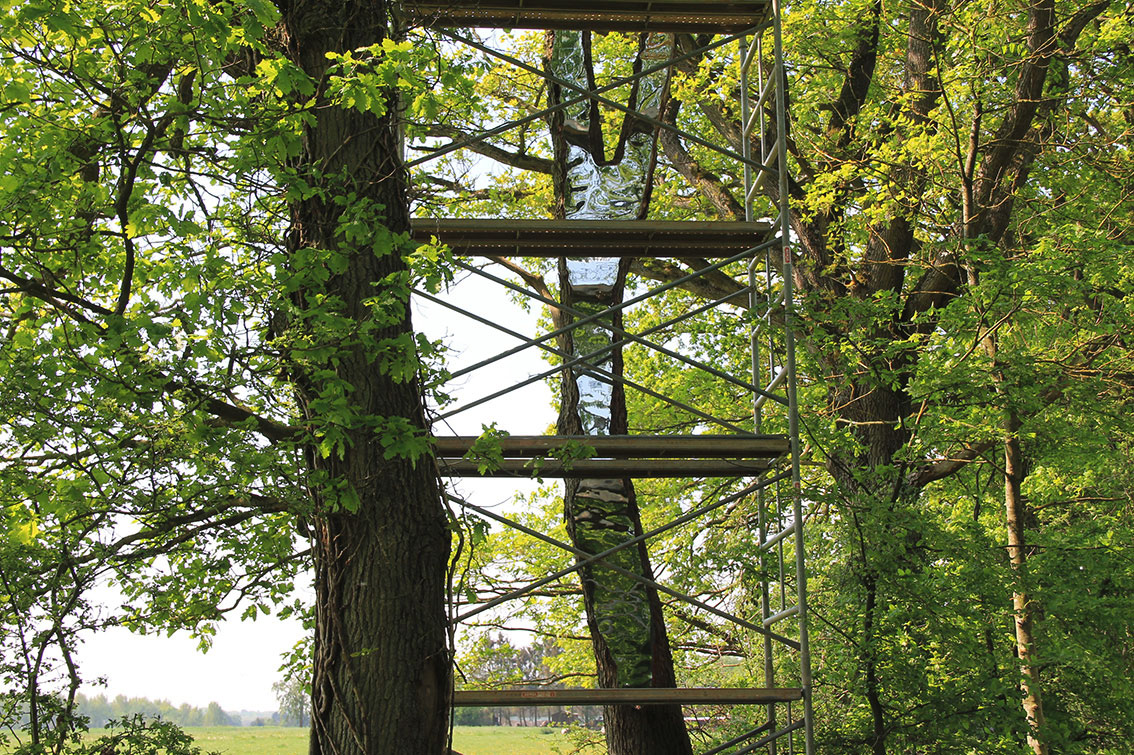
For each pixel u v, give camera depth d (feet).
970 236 33.19
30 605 15.44
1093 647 27.02
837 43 38.37
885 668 26.05
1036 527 38.52
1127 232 35.32
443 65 16.30
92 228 16.49
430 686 15.69
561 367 22.12
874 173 35.42
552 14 23.09
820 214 39.19
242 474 14.70
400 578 15.79
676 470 22.68
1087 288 27.04
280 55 14.80
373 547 15.80
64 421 14.52
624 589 29.07
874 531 25.93
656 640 29.53
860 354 30.50
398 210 17.37
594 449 19.75
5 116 15.17
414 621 15.75
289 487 15.29
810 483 32.45
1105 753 30.12
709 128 47.98
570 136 29.60
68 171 15.44
